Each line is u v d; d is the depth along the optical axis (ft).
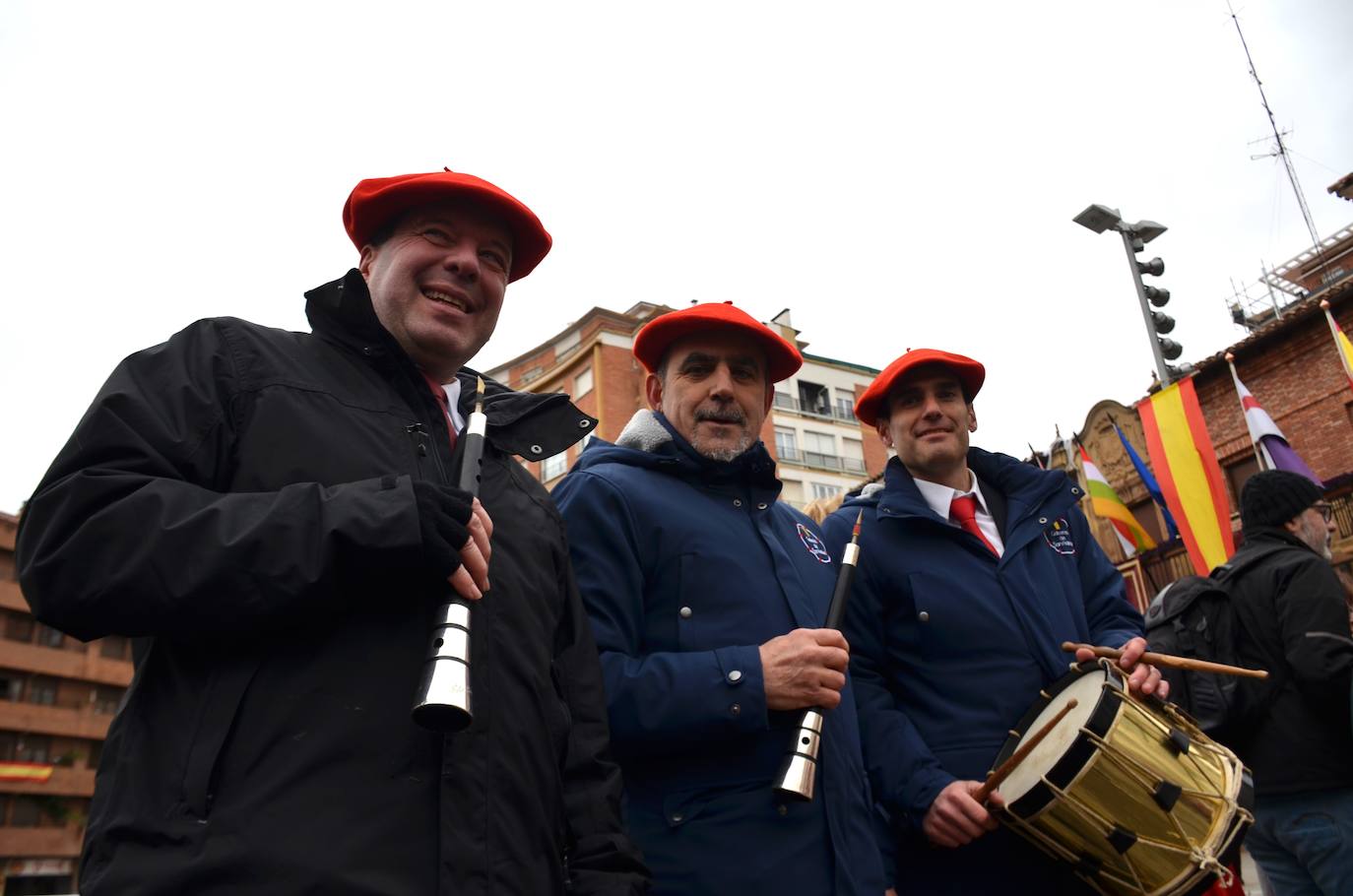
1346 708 10.92
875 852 8.36
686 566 8.87
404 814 5.20
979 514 11.98
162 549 5.06
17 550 5.34
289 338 6.58
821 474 116.37
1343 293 52.16
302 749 5.13
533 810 5.80
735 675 7.97
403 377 6.78
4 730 146.10
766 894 7.59
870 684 10.71
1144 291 36.83
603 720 7.27
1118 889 8.91
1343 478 49.34
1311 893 11.55
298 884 4.75
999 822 9.32
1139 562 58.80
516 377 115.75
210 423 5.84
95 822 5.05
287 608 5.20
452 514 5.67
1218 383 58.34
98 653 160.35
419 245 7.63
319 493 5.48
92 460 5.44
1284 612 11.35
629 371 103.60
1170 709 9.96
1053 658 10.48
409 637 5.70
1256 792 11.55
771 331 10.28
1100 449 63.62
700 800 8.01
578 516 9.00
